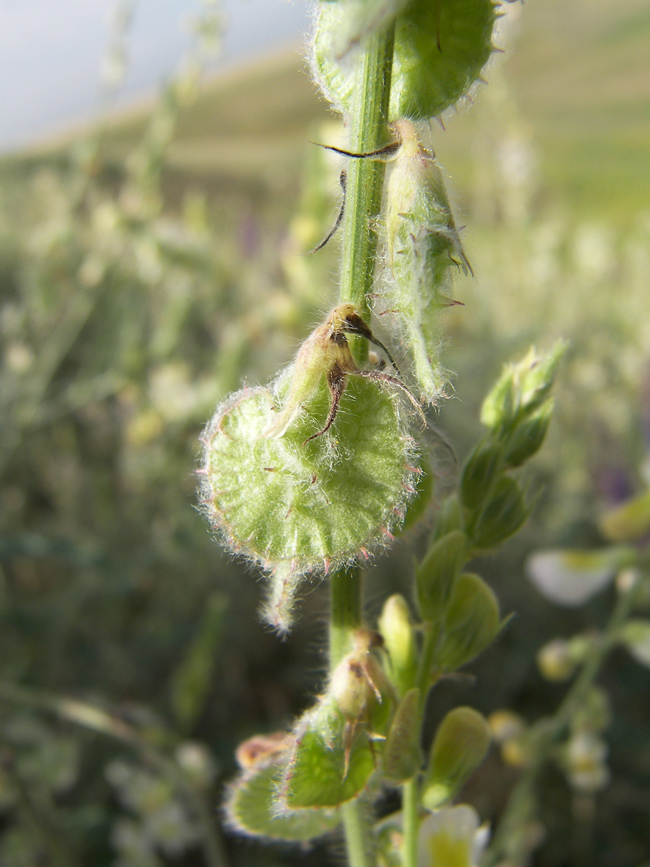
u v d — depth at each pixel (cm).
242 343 27
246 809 8
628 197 101
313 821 8
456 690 28
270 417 6
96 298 29
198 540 27
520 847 18
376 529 6
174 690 25
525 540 32
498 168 47
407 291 6
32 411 28
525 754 18
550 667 19
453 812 8
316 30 7
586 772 19
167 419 28
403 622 8
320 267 26
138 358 29
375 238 6
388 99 6
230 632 28
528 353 8
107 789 24
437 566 8
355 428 6
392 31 6
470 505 8
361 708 7
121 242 29
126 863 22
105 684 26
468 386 34
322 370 6
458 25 6
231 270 32
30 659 26
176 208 71
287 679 28
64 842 21
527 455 8
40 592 30
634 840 25
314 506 6
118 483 33
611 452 33
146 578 29
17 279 42
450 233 6
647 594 18
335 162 26
